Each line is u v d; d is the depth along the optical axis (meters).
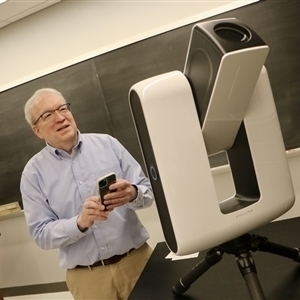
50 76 2.47
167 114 0.76
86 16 2.36
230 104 0.78
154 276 1.22
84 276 1.62
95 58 2.34
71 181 1.60
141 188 1.47
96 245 1.56
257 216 0.84
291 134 2.06
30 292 2.90
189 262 1.25
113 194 1.22
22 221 2.79
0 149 2.72
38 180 1.62
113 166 1.63
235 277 1.06
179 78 0.78
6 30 2.58
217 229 0.79
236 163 0.95
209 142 0.86
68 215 1.61
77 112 2.45
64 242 1.47
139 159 2.38
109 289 1.59
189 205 0.77
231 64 0.69
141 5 2.22
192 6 2.11
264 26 1.98
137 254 1.63
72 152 1.62
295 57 1.97
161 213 0.82
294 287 0.93
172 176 0.76
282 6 1.94
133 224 1.62
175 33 2.13
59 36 2.46
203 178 0.78
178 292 1.04
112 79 2.33
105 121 2.40
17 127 2.64
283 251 0.98
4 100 2.63
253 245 0.89
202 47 0.74
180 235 0.78
